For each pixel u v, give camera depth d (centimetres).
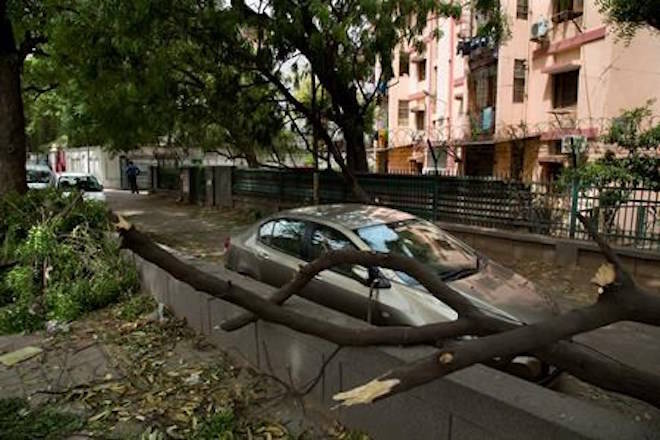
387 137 2356
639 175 727
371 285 366
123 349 409
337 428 282
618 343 460
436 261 430
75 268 564
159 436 281
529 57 1492
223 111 1095
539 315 364
